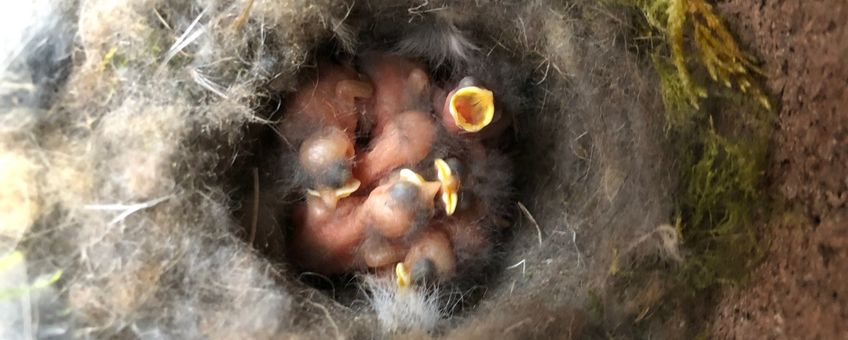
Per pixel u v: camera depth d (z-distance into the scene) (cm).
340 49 14
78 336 11
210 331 11
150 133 11
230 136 12
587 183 13
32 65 12
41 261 11
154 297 11
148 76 12
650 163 12
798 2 10
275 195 13
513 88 14
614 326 12
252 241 12
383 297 13
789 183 11
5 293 11
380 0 13
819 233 10
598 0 12
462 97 13
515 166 15
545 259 13
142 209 11
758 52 11
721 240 11
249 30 12
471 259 14
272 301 11
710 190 11
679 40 11
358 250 14
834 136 10
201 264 11
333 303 12
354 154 14
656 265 12
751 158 11
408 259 14
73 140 11
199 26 12
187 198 11
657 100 12
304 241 14
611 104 12
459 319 13
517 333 12
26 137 11
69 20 12
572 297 12
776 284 11
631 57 12
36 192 11
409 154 14
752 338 11
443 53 14
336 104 14
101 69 12
